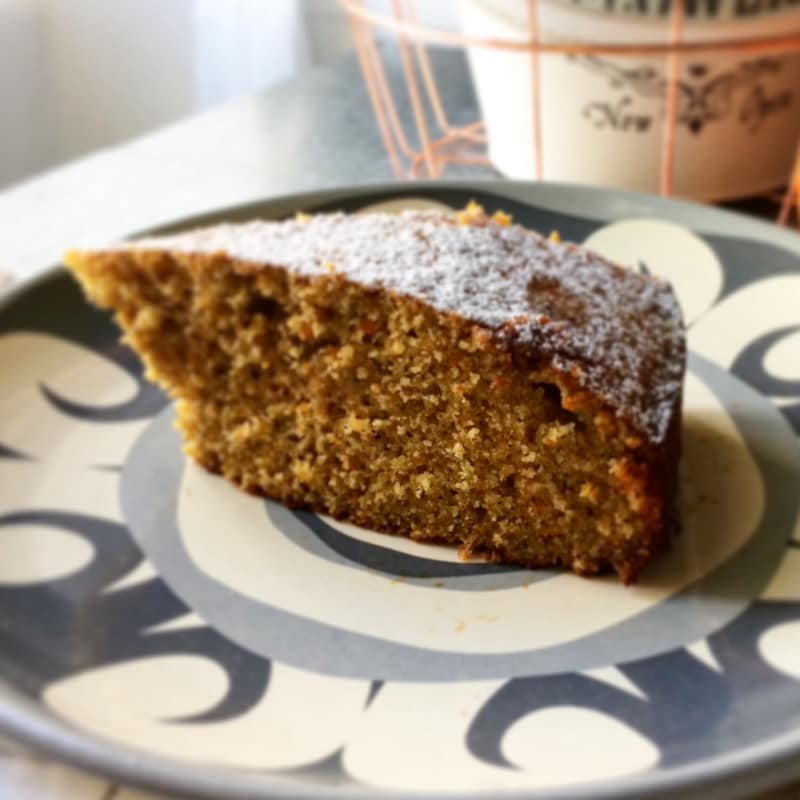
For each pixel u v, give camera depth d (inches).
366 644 6.9
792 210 11.2
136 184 13.4
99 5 19.2
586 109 10.3
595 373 7.2
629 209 9.9
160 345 8.5
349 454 8.1
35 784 5.9
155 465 8.6
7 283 10.7
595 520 7.4
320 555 7.8
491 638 6.9
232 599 7.3
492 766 5.9
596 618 7.0
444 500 7.9
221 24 19.4
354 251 8.0
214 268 8.0
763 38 9.5
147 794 5.4
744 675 6.4
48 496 8.2
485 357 7.4
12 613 7.0
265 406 8.3
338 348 7.9
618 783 5.2
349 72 16.8
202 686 6.6
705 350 9.0
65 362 9.3
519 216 10.2
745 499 7.8
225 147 14.4
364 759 6.0
